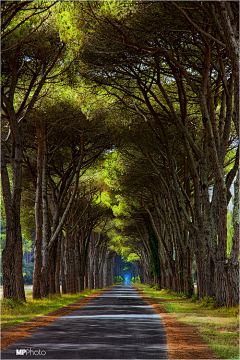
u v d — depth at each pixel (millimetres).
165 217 46156
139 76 24438
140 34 19781
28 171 36875
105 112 27188
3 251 23469
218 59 22094
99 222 67500
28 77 26578
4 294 23062
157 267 63688
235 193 21844
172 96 28094
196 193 26953
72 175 35344
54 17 19609
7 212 23625
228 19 16797
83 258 57656
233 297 21859
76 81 25734
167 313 21672
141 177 38781
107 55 21500
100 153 35656
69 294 43125
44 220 33094
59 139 33562
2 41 20422
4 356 9977
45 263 32531
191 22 17734
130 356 9898
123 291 66062
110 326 15930
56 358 9695
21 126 24719
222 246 23156
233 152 35219
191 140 25125
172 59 20922
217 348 10883
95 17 18766
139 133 30828
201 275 28078
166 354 10188
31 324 16453
